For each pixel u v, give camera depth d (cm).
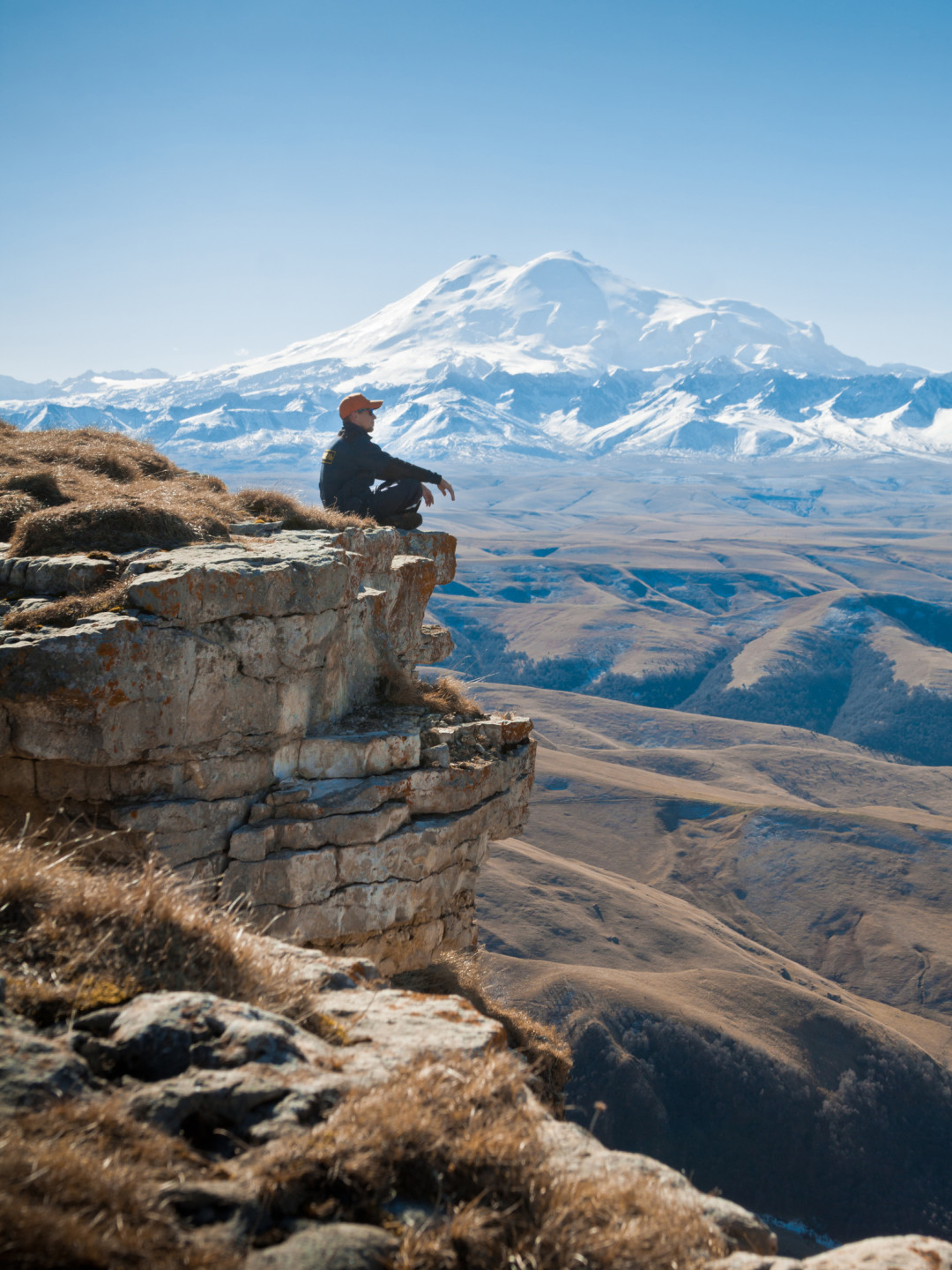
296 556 898
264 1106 341
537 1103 409
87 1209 264
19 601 816
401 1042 418
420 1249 285
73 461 1220
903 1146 11538
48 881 468
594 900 15888
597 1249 304
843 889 19488
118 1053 358
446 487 1452
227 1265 263
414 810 930
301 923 829
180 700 784
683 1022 12131
